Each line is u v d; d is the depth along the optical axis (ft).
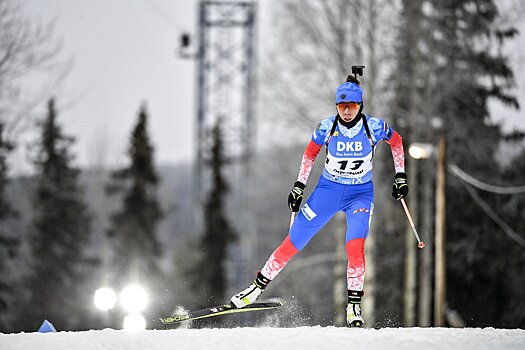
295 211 67.77
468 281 256.32
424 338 55.42
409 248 232.94
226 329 60.90
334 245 287.89
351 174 65.72
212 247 424.05
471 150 252.21
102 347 56.18
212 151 436.35
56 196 405.18
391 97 245.65
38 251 400.88
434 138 246.88
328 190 66.59
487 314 256.73
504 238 256.11
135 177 400.88
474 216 255.91
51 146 404.57
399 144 67.15
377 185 247.09
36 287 396.57
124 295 84.12
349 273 65.67
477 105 257.55
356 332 58.08
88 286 454.81
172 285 415.23
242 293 68.59
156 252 405.39
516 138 263.70
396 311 265.13
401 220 250.98
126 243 400.47
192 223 447.42
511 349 52.39
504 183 258.57
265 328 61.16
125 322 81.66
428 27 241.96
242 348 52.95
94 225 585.22
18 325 384.68
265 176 338.34
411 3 239.50
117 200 600.80
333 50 243.40
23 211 413.39
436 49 242.37
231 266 424.87
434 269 254.88
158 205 407.85
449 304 256.32
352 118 63.87
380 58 239.91
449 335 57.00
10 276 405.59
